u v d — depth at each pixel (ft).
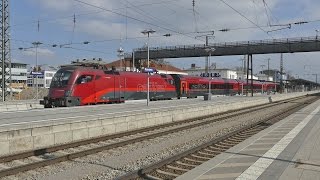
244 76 376.48
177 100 165.48
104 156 48.08
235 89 272.51
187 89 195.21
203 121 95.61
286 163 39.19
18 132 50.19
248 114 125.29
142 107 105.81
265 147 50.16
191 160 44.42
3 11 143.02
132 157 47.73
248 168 37.17
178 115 98.58
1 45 143.74
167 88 175.83
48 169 40.14
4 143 48.14
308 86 541.75
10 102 132.05
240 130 73.36
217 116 115.85
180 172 38.17
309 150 47.03
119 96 137.49
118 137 65.98
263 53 217.97
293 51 210.18
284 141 55.26
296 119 95.20
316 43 204.44
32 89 221.25
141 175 36.14
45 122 57.57
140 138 61.87
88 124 63.62
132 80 146.00
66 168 40.93
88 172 39.09
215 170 36.65
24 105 125.18
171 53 233.14
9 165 42.16
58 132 56.95
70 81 114.52
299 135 61.72
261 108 157.28
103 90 127.85
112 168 41.01
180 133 73.15
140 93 151.84
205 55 225.76
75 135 60.54
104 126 67.82
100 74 126.72
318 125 78.38
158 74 171.94
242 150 48.19
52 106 114.52
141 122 80.23
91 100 121.80
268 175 34.22
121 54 174.50
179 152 49.14
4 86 143.64
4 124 54.60
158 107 105.19
